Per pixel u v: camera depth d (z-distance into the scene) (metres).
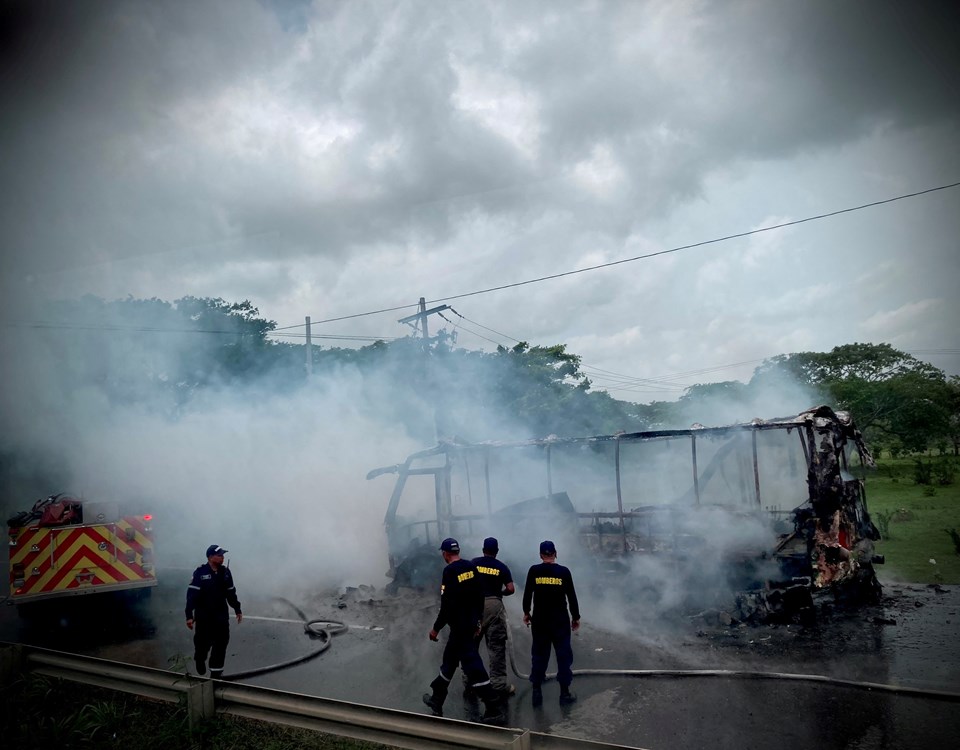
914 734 4.85
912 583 9.68
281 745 4.87
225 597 7.00
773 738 4.91
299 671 7.26
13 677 6.29
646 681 6.26
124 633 9.17
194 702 5.12
